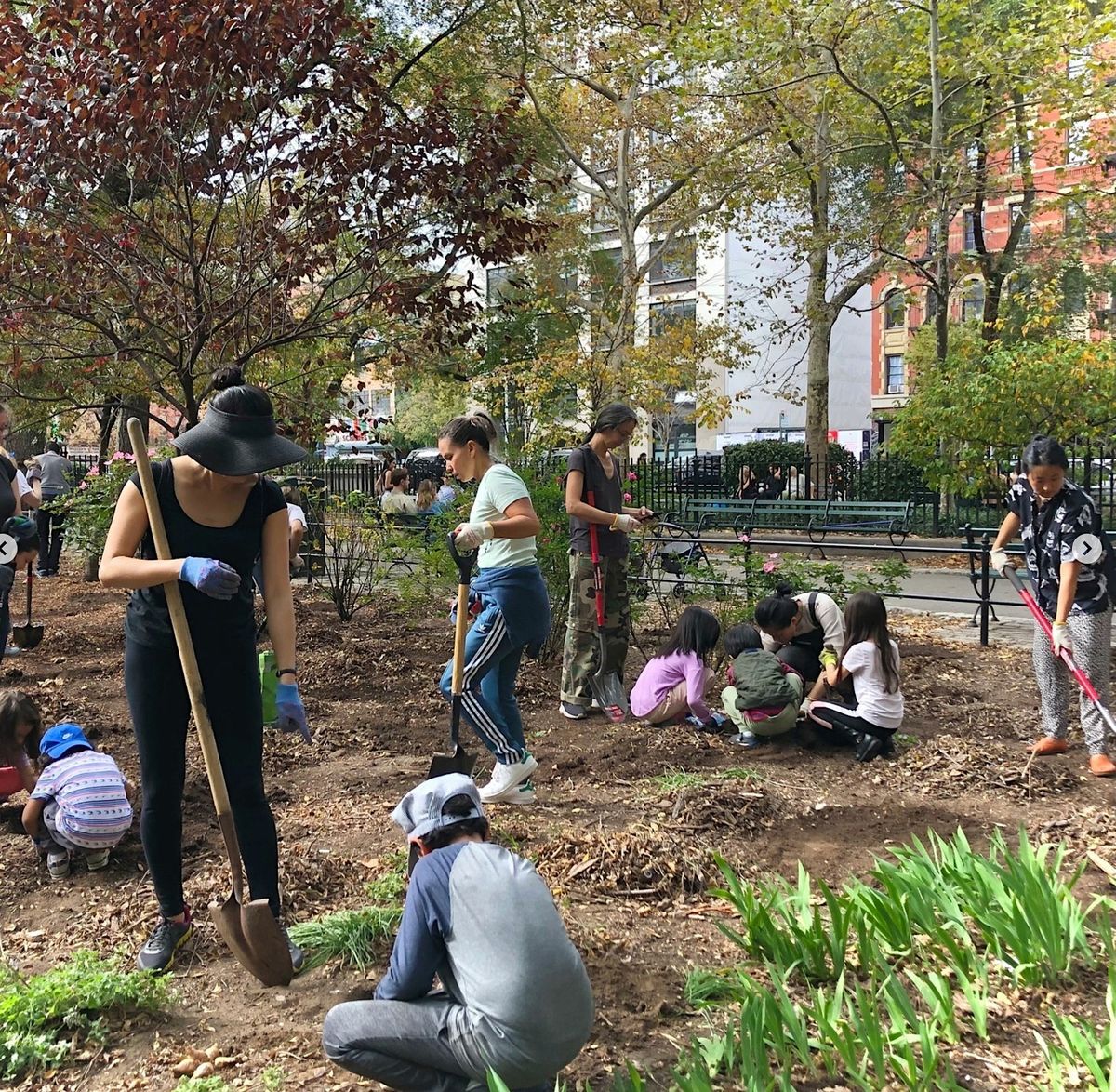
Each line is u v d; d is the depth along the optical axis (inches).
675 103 721.6
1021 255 847.7
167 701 133.6
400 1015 102.3
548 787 212.1
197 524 131.7
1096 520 218.4
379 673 313.6
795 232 795.4
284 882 157.9
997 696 289.6
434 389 764.6
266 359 397.1
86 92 282.2
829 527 688.4
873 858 157.9
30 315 304.3
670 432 1318.9
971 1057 116.0
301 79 290.2
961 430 611.2
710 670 262.4
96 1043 120.6
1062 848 147.6
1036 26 591.5
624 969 136.5
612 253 1078.4
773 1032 110.8
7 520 275.7
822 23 571.8
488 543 199.0
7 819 193.5
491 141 318.0
